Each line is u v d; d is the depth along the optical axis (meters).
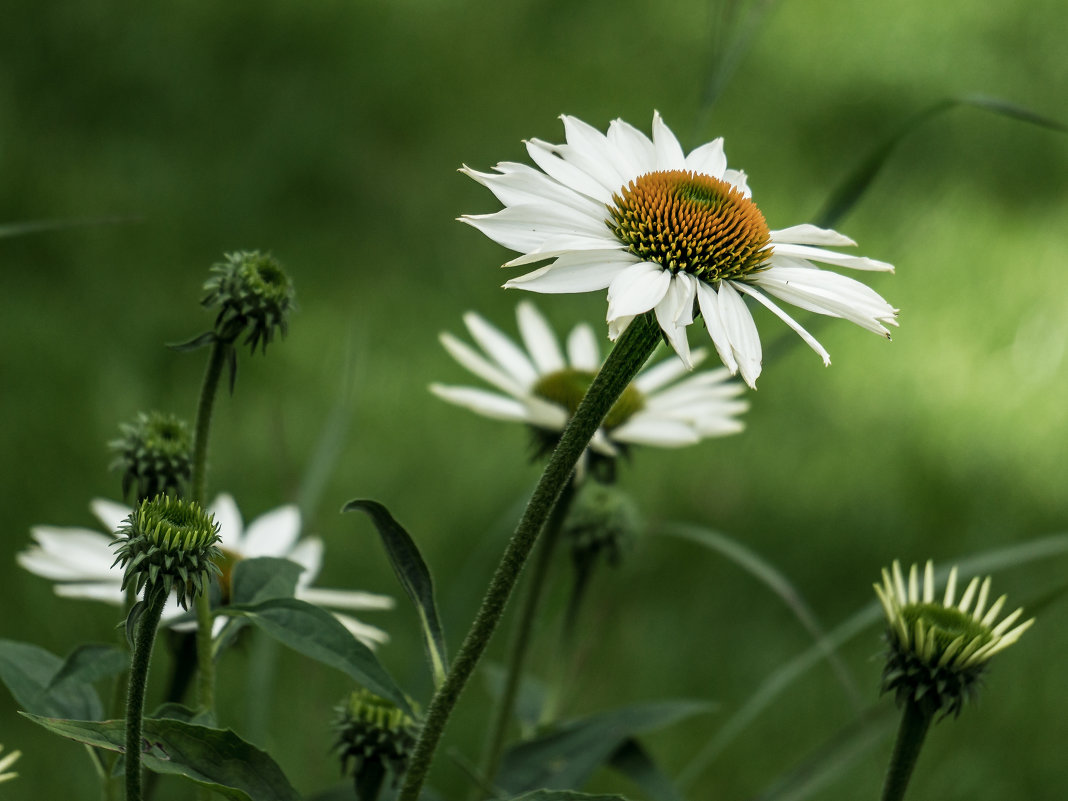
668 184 2.17
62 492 5.98
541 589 3.03
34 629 5.24
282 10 11.13
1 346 6.84
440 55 10.93
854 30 12.20
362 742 2.49
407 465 6.59
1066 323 8.22
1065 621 5.93
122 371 6.84
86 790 4.62
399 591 5.84
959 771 5.07
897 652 2.20
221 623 2.47
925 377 7.80
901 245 8.89
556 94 10.55
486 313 7.75
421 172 9.14
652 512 6.36
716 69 3.53
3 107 9.04
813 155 9.95
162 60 9.99
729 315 2.03
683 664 5.50
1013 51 12.09
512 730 5.08
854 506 6.71
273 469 6.39
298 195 8.66
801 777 3.15
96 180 8.49
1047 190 10.02
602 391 1.94
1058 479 7.13
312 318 7.48
